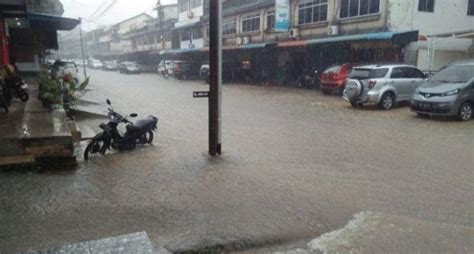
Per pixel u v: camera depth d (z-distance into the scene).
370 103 13.55
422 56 17.70
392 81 13.51
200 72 32.16
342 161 6.91
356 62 20.62
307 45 21.58
